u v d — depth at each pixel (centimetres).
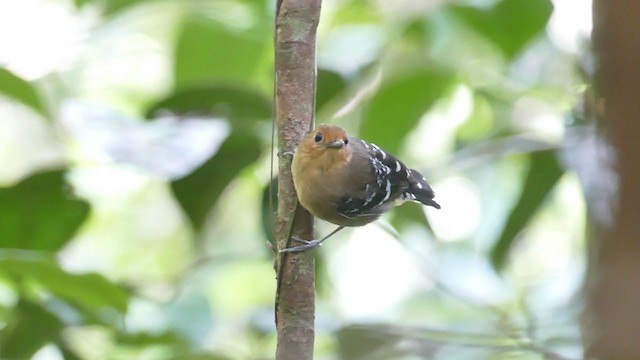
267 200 811
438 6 967
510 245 891
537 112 1027
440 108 1157
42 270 768
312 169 603
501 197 1174
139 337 870
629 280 276
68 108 848
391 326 755
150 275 1420
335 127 658
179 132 814
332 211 659
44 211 836
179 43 1062
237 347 998
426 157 1209
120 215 1438
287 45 587
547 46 994
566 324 727
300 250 576
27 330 845
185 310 926
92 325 852
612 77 278
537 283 1043
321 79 850
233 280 1425
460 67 970
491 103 1060
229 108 842
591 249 314
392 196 727
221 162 815
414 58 965
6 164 1416
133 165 815
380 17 1177
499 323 773
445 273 867
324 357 1103
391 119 939
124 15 1105
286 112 594
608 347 281
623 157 277
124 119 830
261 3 1057
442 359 718
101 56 1216
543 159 860
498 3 896
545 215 1298
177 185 810
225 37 1051
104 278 789
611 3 278
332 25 1186
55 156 1431
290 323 562
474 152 883
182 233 1458
